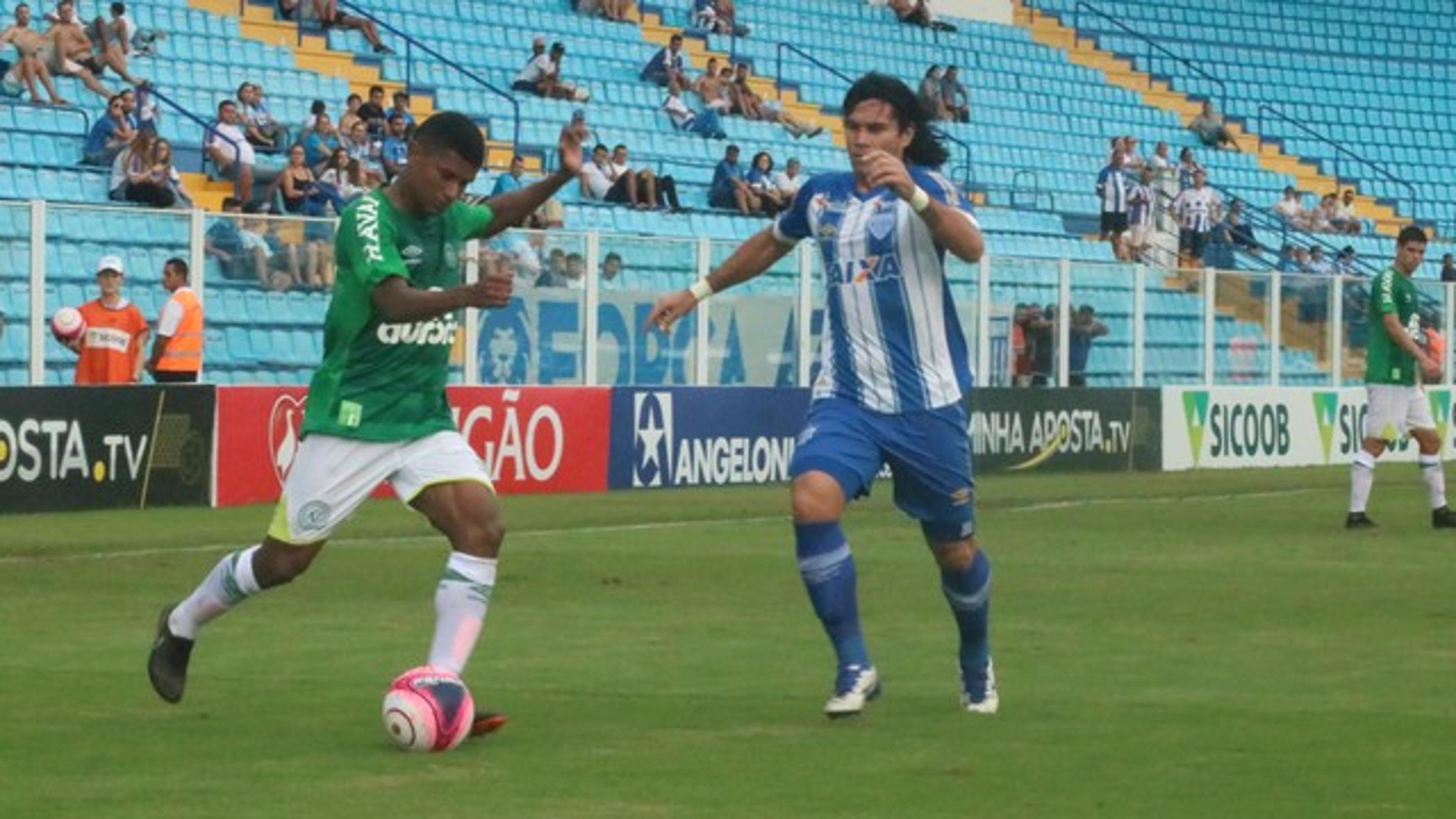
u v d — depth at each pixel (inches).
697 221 2977.4
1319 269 3695.9
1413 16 4694.9
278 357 2108.8
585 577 1408.7
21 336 1920.5
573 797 700.7
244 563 825.5
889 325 837.8
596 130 3122.5
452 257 820.6
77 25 2591.0
